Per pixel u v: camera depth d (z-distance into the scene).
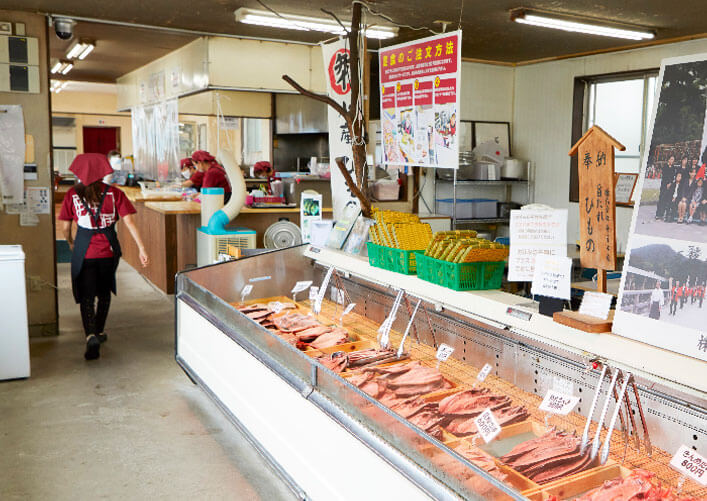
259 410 3.24
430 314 3.21
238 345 3.44
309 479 2.72
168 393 4.46
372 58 8.34
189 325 4.36
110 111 17.59
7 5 5.48
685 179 1.84
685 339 1.81
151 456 3.51
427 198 8.64
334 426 2.48
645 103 7.34
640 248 1.97
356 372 2.92
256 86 7.48
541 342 2.42
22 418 4.00
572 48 7.63
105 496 3.08
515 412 2.44
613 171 2.08
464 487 1.81
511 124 9.02
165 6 5.77
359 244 3.92
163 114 9.56
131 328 6.16
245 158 11.53
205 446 3.64
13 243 5.74
